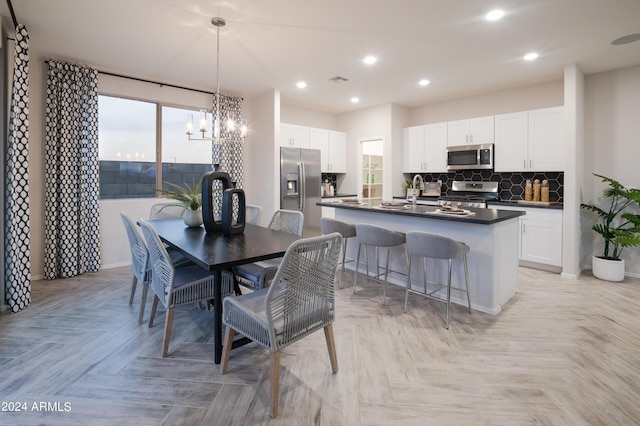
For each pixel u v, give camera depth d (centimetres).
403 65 405
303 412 173
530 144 461
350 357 227
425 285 317
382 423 166
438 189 583
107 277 402
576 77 396
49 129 388
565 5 270
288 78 456
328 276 191
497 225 298
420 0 265
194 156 530
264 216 540
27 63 299
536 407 177
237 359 224
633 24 302
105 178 459
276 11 282
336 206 411
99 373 205
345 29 314
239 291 296
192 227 312
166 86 484
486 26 307
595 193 429
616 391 190
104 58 389
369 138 623
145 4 272
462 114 557
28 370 207
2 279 299
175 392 188
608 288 366
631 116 404
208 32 321
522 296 343
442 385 196
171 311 223
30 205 389
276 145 519
